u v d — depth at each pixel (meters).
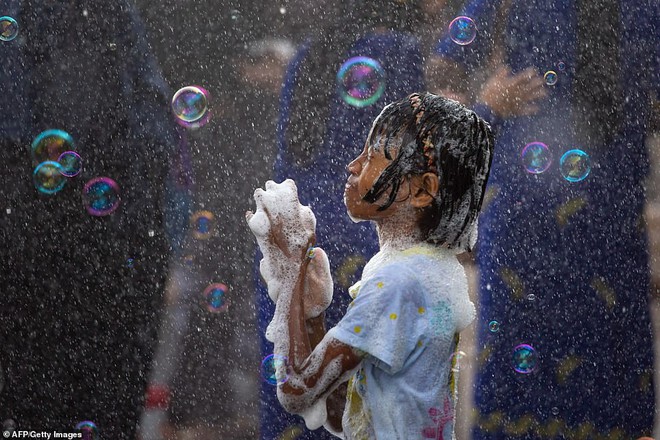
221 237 11.88
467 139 5.58
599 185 10.30
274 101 13.07
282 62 13.20
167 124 11.53
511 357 10.06
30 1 11.27
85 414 10.66
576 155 9.25
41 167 10.91
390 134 5.62
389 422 5.48
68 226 11.58
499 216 10.16
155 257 11.58
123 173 11.46
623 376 10.18
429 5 9.98
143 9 13.35
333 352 5.48
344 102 9.71
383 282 5.50
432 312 5.49
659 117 10.44
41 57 11.30
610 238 10.30
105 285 11.42
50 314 11.38
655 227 10.38
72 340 11.26
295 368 5.64
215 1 13.22
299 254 5.96
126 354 11.16
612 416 10.12
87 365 11.04
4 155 11.48
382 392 5.52
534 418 9.98
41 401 10.84
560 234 10.23
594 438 10.11
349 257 9.95
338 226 9.92
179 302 11.56
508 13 10.13
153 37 13.27
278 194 6.04
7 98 11.34
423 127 5.57
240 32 13.22
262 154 12.73
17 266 11.36
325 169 9.78
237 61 13.04
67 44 11.32
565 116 10.19
